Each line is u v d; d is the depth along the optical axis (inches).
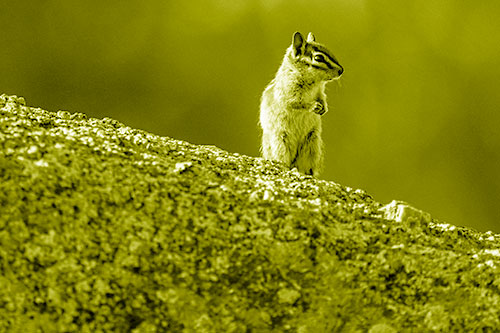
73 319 370.3
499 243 494.6
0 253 379.2
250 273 408.2
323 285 411.5
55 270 381.7
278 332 387.9
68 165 432.5
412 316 404.8
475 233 512.4
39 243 388.2
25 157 426.6
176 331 378.6
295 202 465.1
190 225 423.8
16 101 549.6
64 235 395.2
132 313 379.2
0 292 368.5
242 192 463.2
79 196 415.8
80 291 378.6
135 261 397.4
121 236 405.7
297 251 423.8
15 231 388.5
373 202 520.7
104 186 428.1
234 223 431.8
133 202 426.6
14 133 449.1
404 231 467.5
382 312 405.4
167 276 396.2
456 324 403.5
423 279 424.8
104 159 453.4
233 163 527.8
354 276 420.2
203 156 524.7
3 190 401.7
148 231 413.1
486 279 426.3
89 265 388.8
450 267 433.7
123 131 534.6
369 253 436.5
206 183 460.1
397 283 421.7
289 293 403.5
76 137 476.1
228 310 390.9
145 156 474.3
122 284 387.2
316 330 391.5
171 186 446.9
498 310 410.3
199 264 406.0
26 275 376.8
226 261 410.3
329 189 517.3
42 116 520.4
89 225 404.8
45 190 410.6
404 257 436.1
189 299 390.0
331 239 438.6
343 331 394.3
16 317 363.9
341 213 469.7
